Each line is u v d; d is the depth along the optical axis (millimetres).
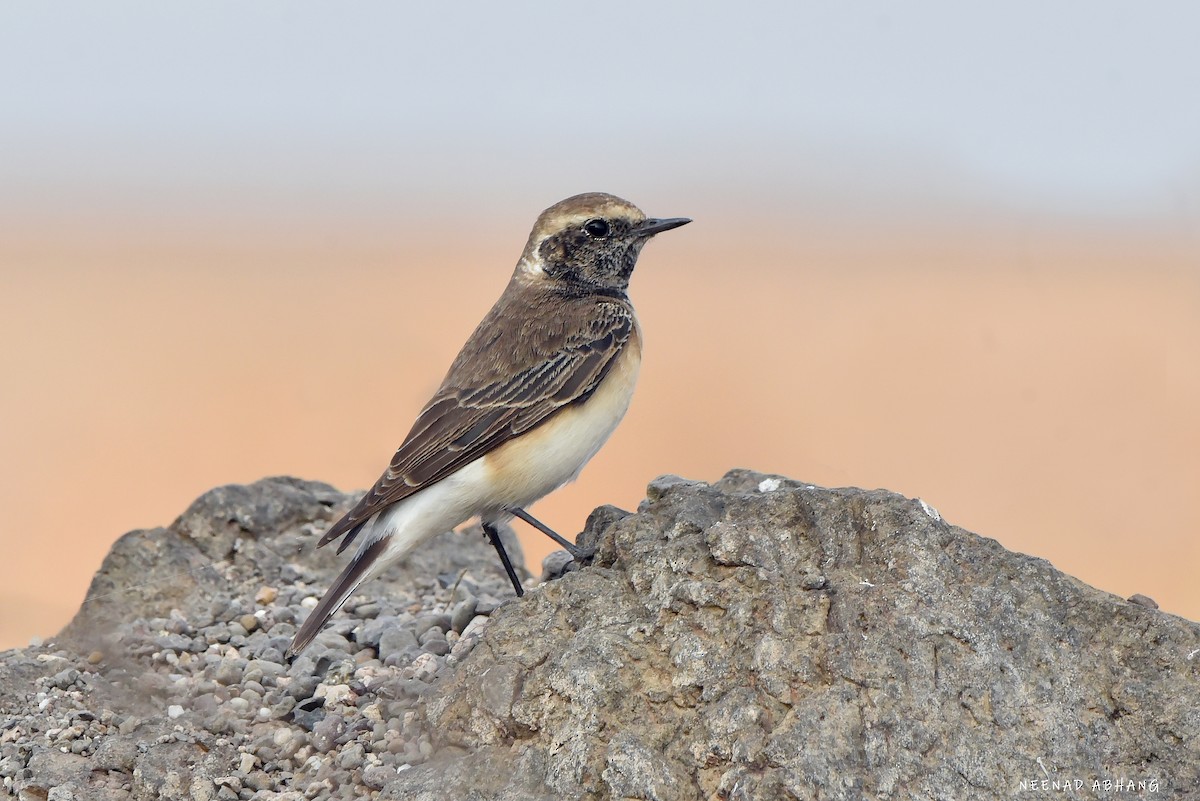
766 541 12062
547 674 11531
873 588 11531
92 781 12469
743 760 10531
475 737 11625
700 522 12688
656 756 10820
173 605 16625
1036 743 10648
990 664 11008
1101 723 10805
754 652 11172
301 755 12891
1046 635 11234
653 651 11602
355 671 14617
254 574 17594
